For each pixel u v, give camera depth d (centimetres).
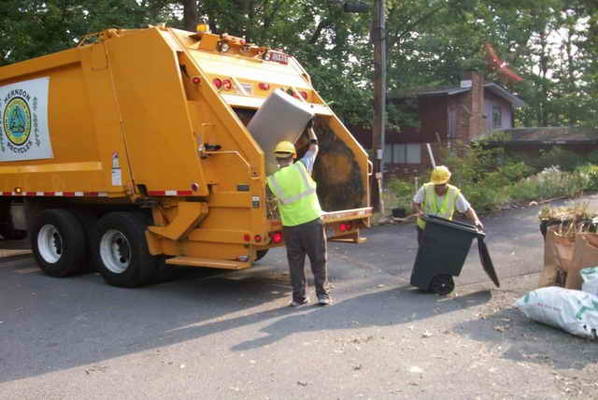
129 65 741
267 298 721
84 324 627
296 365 495
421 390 441
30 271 914
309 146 746
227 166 690
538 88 4034
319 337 563
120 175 768
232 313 656
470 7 1977
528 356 500
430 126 2641
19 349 552
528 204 1595
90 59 780
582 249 614
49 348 554
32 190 888
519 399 423
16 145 911
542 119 4241
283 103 693
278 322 614
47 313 672
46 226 871
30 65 862
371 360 502
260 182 665
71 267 845
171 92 704
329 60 2064
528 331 564
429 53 3070
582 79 3953
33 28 1408
